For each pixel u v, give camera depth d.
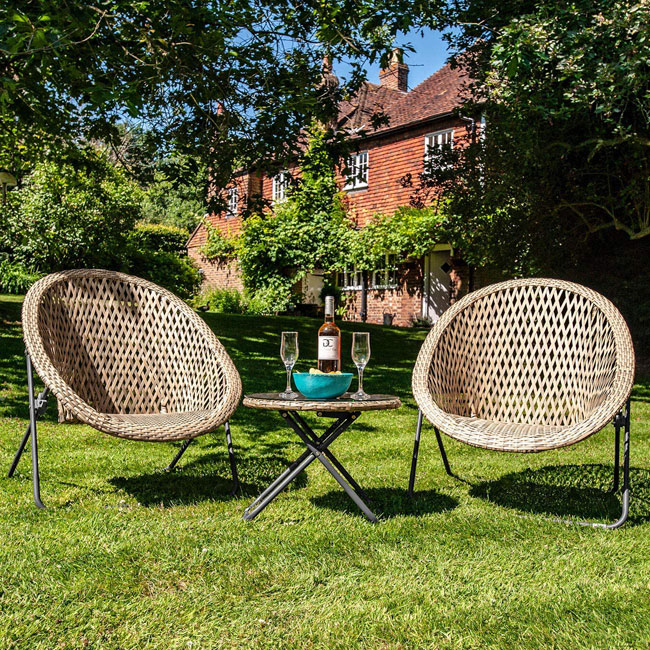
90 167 8.34
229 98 6.61
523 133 8.31
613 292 10.16
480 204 9.28
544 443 2.58
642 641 1.78
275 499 3.11
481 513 2.92
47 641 1.73
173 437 2.65
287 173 7.83
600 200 9.55
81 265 14.41
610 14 6.32
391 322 15.46
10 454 3.78
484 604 2.00
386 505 3.05
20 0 4.08
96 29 4.74
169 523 2.70
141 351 3.47
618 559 2.40
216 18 5.44
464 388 3.49
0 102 4.68
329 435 2.90
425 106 15.27
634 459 4.15
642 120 7.98
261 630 1.83
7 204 13.42
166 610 1.93
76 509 2.86
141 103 4.45
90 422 2.57
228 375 3.19
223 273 19.34
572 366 3.34
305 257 16.47
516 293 3.54
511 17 7.07
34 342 2.87
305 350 9.44
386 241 14.47
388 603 2.00
